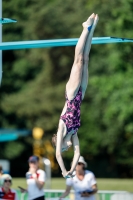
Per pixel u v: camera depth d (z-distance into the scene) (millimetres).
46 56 67438
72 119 14602
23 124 69312
